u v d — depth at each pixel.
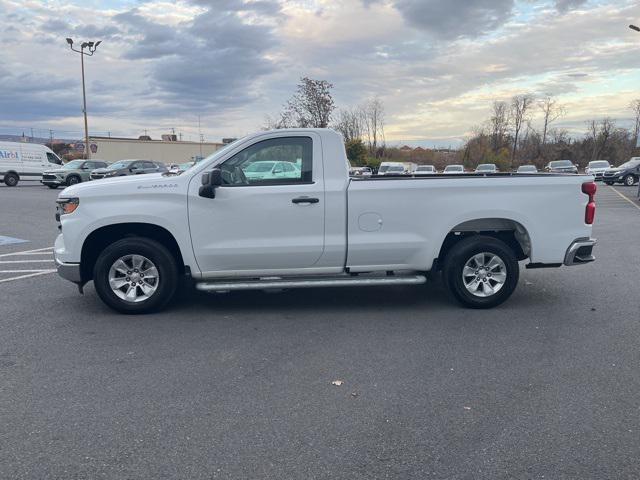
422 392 3.93
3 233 12.68
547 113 75.56
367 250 5.79
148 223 5.63
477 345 4.91
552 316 5.79
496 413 3.61
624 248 10.31
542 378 4.17
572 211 5.95
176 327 5.45
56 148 85.00
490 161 69.50
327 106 37.22
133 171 30.48
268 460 3.07
